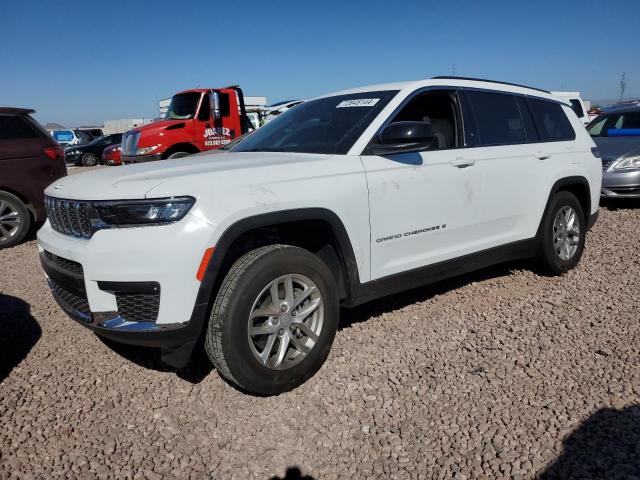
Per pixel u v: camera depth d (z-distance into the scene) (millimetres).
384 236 3518
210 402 3068
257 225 2910
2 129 7164
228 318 2826
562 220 5020
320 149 3629
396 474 2457
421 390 3109
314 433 2762
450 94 4191
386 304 4430
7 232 7191
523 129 4703
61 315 4410
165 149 11188
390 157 3580
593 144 5441
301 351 3139
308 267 3113
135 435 2789
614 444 2566
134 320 2803
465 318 4125
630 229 7004
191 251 2697
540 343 3668
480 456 2549
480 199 4137
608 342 3650
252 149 4098
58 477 2486
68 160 25531
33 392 3225
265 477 2473
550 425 2744
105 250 2730
